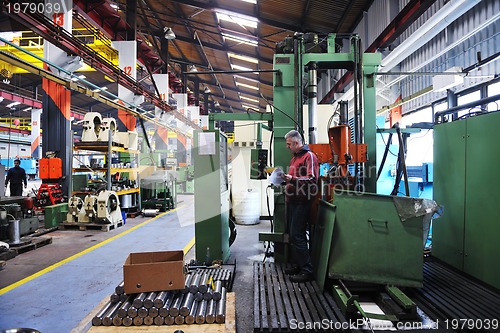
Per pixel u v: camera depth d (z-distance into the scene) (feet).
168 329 6.93
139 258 8.59
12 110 62.39
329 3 18.78
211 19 26.73
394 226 8.42
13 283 10.13
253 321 7.67
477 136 9.09
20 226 15.96
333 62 11.66
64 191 21.77
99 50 27.20
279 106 11.87
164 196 26.22
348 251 8.51
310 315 7.45
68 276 10.80
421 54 20.95
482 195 8.87
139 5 27.04
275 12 21.20
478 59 15.42
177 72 47.52
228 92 53.26
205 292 7.97
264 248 14.69
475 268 9.15
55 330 7.31
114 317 7.11
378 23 18.39
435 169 11.30
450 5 11.19
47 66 18.84
